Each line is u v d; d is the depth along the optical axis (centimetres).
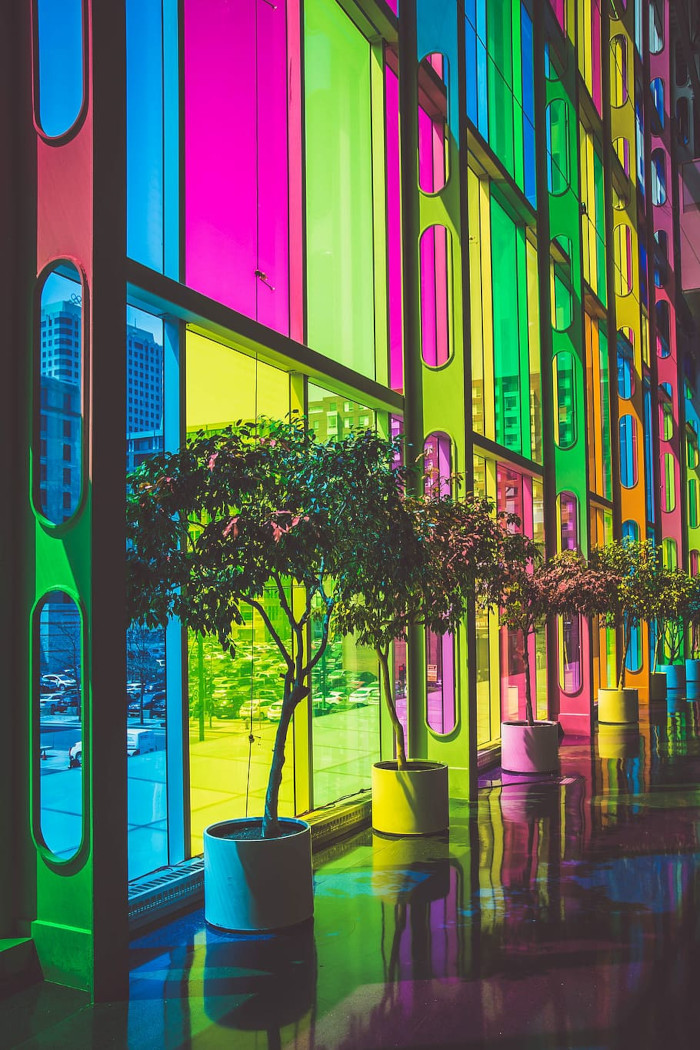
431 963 603
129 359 733
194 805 790
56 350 628
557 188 1966
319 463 652
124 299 600
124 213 604
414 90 1255
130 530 614
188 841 775
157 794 755
